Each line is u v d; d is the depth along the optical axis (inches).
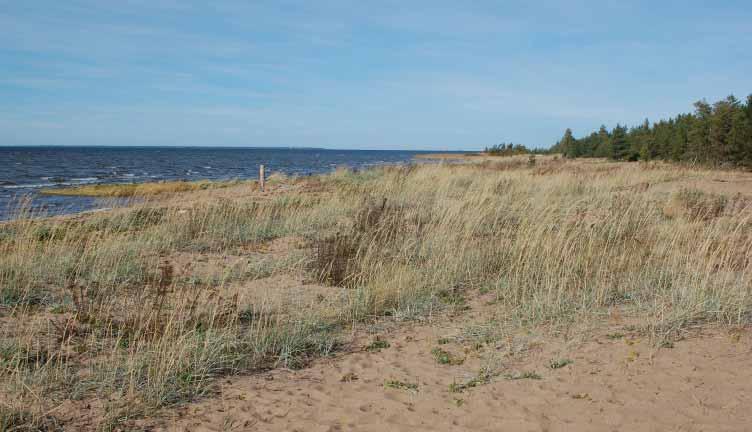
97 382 192.2
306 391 191.3
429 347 231.8
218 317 250.1
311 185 826.8
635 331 224.1
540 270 314.2
